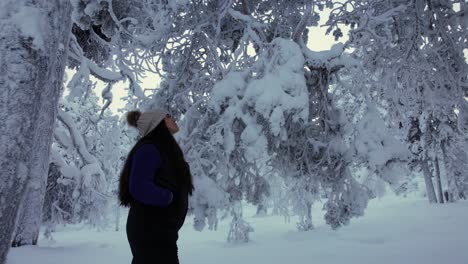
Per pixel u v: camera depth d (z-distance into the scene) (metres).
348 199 9.21
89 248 7.36
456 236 7.45
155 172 1.96
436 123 20.17
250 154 7.61
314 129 9.41
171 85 9.23
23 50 2.12
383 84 9.57
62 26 2.41
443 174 28.16
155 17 7.00
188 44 9.10
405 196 32.66
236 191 9.00
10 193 2.06
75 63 10.77
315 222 14.12
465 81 10.05
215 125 8.05
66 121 11.48
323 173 9.31
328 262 5.55
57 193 11.71
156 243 1.92
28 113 2.13
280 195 10.31
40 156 8.10
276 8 9.27
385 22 8.45
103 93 10.12
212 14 8.55
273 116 7.33
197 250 7.79
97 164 11.78
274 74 7.75
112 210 21.33
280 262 5.79
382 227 10.57
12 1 2.17
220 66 8.65
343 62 8.71
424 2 9.22
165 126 2.14
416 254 5.65
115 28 8.15
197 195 8.14
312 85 9.38
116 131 12.80
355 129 8.48
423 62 9.13
